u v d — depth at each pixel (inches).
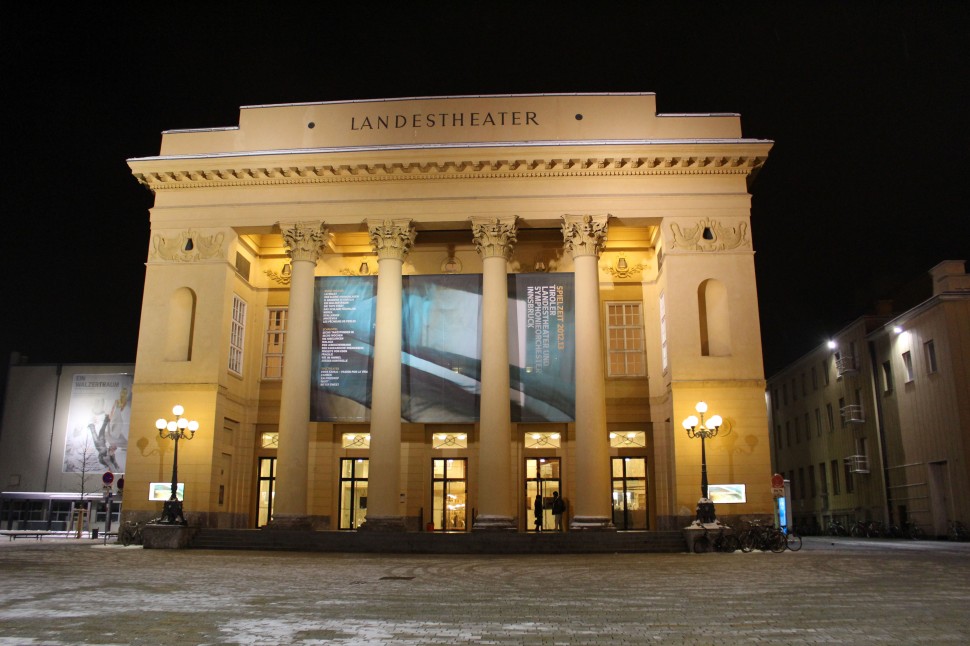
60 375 2110.0
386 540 1071.0
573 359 1259.8
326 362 1285.7
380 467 1203.9
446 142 1325.0
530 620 411.5
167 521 1112.8
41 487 2059.5
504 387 1222.3
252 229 1322.6
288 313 1334.9
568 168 1284.4
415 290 1302.9
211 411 1247.5
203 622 400.5
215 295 1288.1
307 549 1076.5
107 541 1347.2
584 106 1337.4
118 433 2071.9
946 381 1467.8
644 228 1428.4
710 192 1283.2
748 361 1228.5
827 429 2055.9
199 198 1326.3
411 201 1294.3
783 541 1074.7
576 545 1060.5
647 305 1402.6
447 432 1393.9
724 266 1261.1
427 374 1272.1
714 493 1187.3
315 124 1349.7
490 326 1240.2
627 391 1379.2
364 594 533.6
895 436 1675.7
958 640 349.1
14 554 933.2
